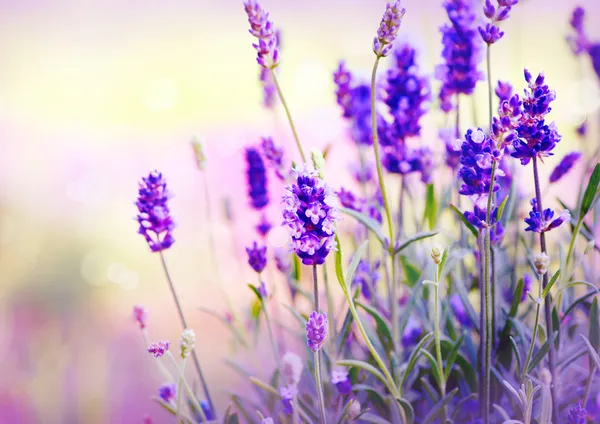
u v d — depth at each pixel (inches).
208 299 45.6
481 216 25.1
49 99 81.6
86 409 34.2
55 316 46.0
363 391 27.5
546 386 24.6
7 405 35.1
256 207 29.1
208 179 52.5
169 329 43.8
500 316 27.7
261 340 33.0
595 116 33.1
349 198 27.5
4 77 86.2
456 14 27.6
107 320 45.6
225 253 46.2
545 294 24.5
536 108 24.2
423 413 27.3
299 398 27.0
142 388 35.9
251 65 88.4
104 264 53.0
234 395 27.8
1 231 56.9
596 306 25.7
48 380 37.0
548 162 39.1
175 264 52.1
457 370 27.2
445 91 28.4
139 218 26.0
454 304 28.7
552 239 31.5
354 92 29.3
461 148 25.0
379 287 31.0
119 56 92.9
